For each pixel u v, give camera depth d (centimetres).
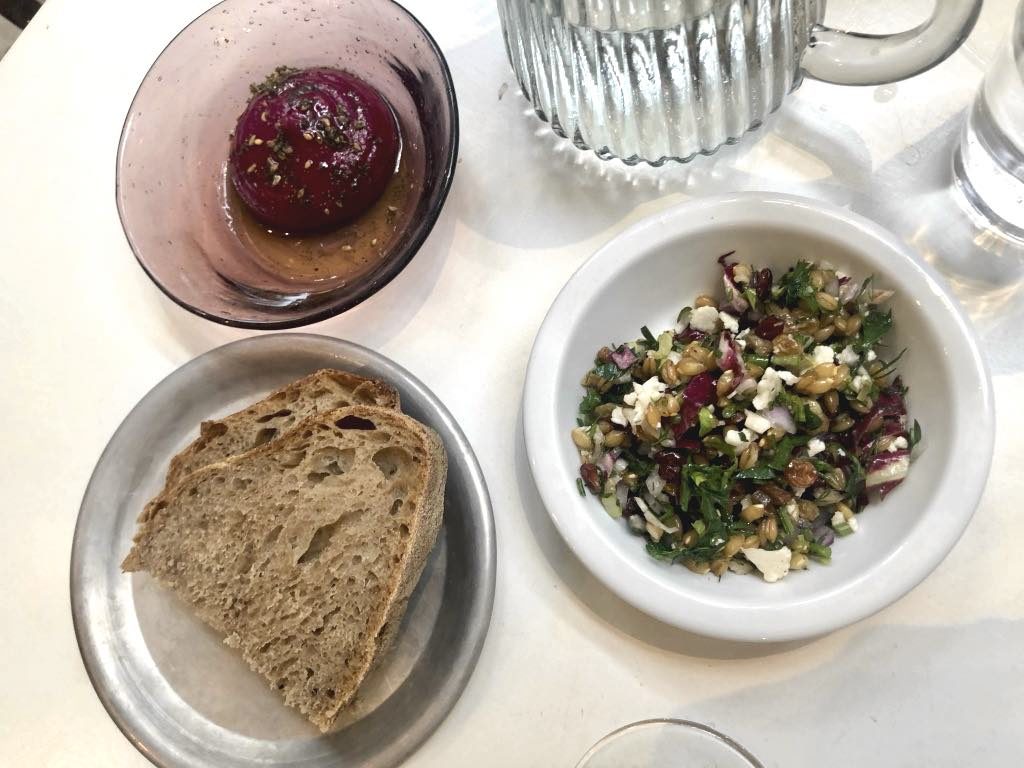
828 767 63
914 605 65
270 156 72
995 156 68
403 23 73
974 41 74
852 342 65
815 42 65
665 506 66
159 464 75
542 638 68
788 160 75
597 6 60
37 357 80
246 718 69
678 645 66
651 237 66
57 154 85
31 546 76
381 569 67
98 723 71
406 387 70
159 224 75
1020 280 70
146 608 72
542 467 63
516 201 77
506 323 75
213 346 78
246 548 70
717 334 70
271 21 77
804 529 64
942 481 59
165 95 77
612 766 63
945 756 62
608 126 72
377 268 70
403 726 65
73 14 88
